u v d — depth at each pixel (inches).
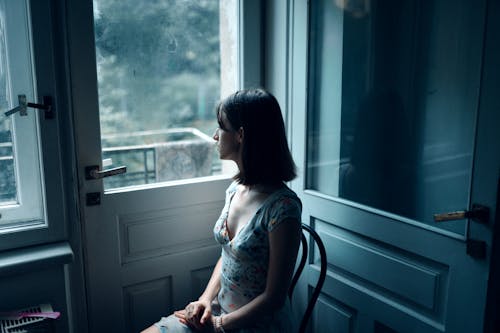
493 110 46.4
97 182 64.9
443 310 54.3
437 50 54.0
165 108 70.2
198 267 75.5
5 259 59.7
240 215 54.8
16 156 62.1
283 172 54.1
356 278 64.8
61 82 61.7
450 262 52.2
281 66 71.9
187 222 73.2
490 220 47.9
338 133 66.6
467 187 51.6
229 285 54.5
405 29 57.5
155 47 67.9
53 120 61.9
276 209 50.8
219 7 72.2
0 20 58.2
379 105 61.1
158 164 71.1
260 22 73.7
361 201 64.5
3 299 61.6
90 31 61.2
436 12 53.8
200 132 74.0
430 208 56.3
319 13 66.9
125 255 69.3
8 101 60.4
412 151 58.0
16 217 63.5
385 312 60.2
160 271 72.3
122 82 66.2
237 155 54.7
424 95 56.0
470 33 49.9
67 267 65.2
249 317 50.8
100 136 64.2
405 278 57.4
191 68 71.3
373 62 61.2
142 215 69.4
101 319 68.9
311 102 68.9
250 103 52.2
